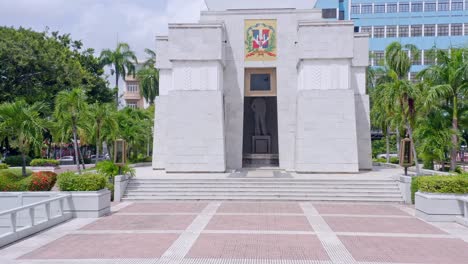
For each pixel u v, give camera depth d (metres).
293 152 30.66
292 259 10.14
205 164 27.56
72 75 44.62
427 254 10.63
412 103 21.64
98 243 11.78
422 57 63.47
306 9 31.31
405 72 35.62
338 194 20.62
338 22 27.61
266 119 37.47
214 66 28.30
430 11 64.38
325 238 12.41
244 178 22.94
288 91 30.97
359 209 18.05
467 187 15.21
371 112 38.66
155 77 55.72
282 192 21.03
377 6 65.75
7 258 10.31
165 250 10.94
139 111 45.88
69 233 13.16
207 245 11.50
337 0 67.00
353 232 13.29
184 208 18.22
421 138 24.39
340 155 26.84
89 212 15.92
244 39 31.44
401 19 65.00
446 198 15.14
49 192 16.02
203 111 27.94
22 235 12.45
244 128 37.78
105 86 53.50
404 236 12.73
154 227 14.05
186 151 27.72
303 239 12.26
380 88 23.31
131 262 9.86
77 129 28.89
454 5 63.84
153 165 32.22
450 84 24.22
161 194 21.02
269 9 31.44
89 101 49.56
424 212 15.55
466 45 25.64
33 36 44.66
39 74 42.31
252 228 13.86
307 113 27.22
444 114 25.36
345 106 27.06
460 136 25.41
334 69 27.56
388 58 35.84
